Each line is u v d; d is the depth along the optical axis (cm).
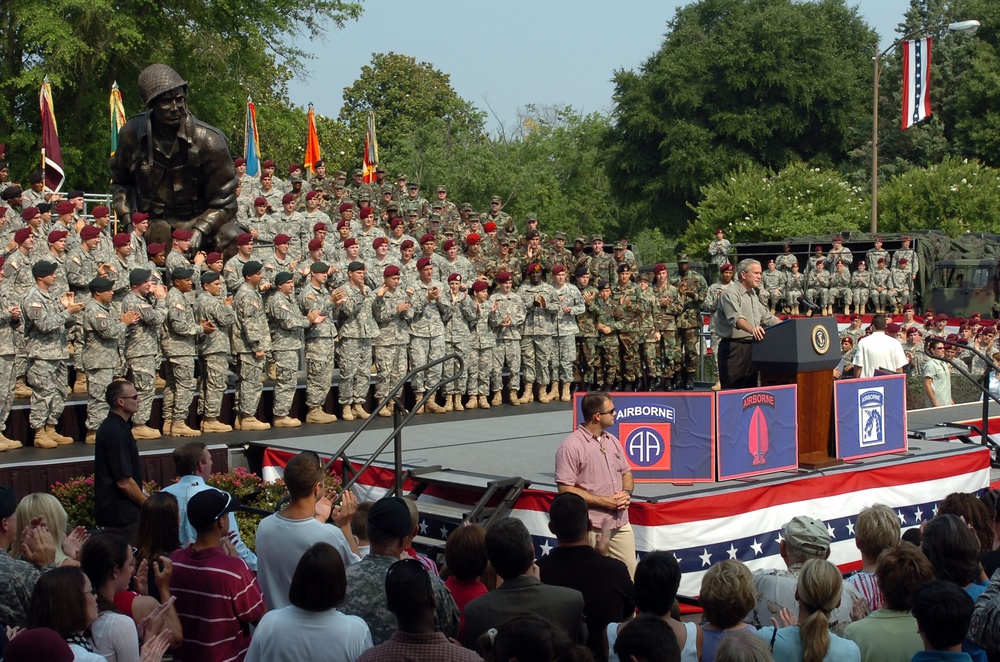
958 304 3325
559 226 6594
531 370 1955
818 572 642
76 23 3391
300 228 2109
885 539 776
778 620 732
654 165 6300
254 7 3838
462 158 6381
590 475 1016
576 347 2069
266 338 1589
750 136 6009
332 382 1762
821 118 6166
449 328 1838
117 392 1005
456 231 2572
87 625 589
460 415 1780
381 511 688
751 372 1296
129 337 1451
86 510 1184
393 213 2577
